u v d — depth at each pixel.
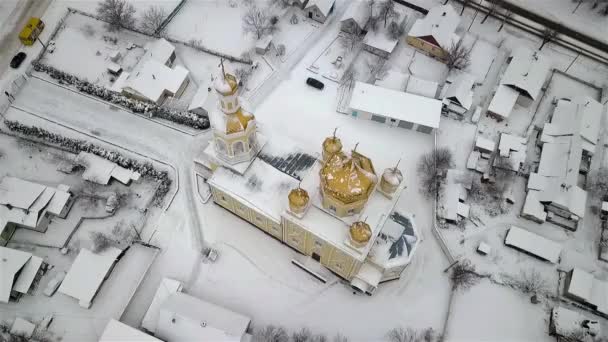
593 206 88.06
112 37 103.69
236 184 76.50
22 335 71.75
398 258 72.38
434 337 75.44
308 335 74.00
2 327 73.12
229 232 83.31
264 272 80.00
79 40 101.94
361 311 77.25
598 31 111.94
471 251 83.19
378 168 89.56
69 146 89.19
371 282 73.12
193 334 67.56
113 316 74.81
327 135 93.69
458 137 94.88
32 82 97.00
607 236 84.62
